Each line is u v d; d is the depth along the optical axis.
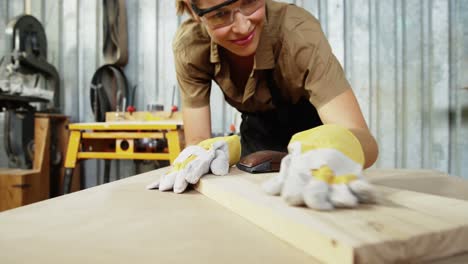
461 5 2.38
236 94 1.06
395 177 0.87
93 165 2.62
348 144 0.51
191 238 0.41
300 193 0.43
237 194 0.52
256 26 0.73
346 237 0.31
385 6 2.41
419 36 2.41
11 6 2.64
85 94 2.64
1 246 0.39
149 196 0.65
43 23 2.62
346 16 2.43
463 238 0.34
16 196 1.97
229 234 0.42
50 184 2.37
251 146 1.32
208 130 1.05
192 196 0.65
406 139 2.46
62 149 2.40
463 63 2.40
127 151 1.90
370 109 2.46
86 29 2.61
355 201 0.41
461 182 0.80
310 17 0.87
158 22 2.56
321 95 0.77
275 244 0.39
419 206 0.43
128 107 2.31
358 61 2.44
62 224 0.47
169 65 2.56
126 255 0.36
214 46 0.91
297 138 0.56
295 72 0.85
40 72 2.37
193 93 1.05
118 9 2.43
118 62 2.45
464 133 2.42
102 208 0.56
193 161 0.71
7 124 2.03
